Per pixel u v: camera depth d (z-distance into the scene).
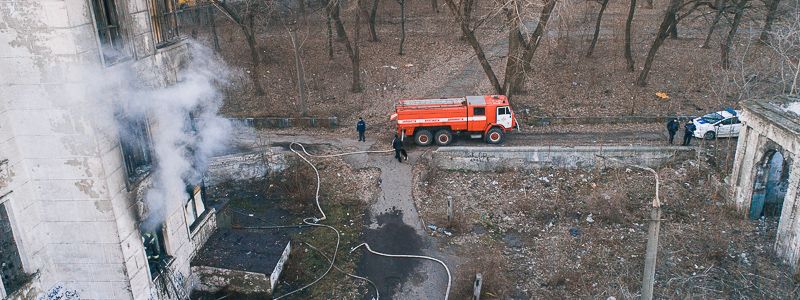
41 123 10.95
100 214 11.72
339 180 21.58
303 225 18.77
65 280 12.48
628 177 21.81
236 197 20.88
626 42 32.47
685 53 36.47
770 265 15.99
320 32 42.16
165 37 13.98
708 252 16.56
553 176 22.19
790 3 34.06
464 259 16.70
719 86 29.83
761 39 34.28
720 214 18.73
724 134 24.53
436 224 18.69
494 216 19.33
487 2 42.75
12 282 11.28
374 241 17.80
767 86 29.00
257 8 30.84
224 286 15.26
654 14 47.41
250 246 16.34
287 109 28.58
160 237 13.94
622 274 15.68
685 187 20.78
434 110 23.56
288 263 16.44
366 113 28.33
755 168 17.75
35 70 10.53
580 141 24.45
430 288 15.41
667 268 15.99
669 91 29.97
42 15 10.13
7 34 10.34
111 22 11.70
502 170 22.67
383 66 35.59
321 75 33.69
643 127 25.92
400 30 44.84
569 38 39.44
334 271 16.22
